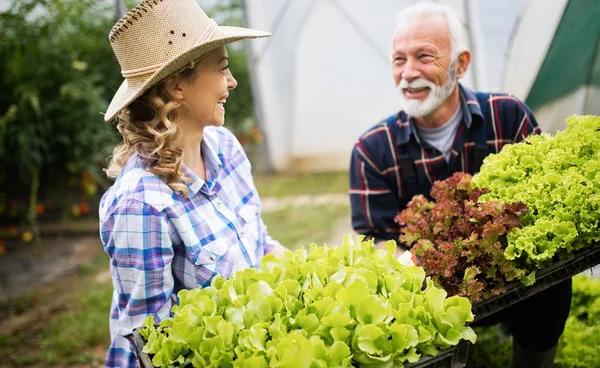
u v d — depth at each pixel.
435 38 2.29
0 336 3.91
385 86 7.11
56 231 5.91
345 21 6.84
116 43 1.84
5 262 5.29
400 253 2.42
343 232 5.16
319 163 7.61
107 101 6.22
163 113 1.80
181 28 1.80
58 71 5.76
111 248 1.84
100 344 3.73
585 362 2.45
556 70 3.48
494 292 1.72
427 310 1.51
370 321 1.44
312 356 1.34
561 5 3.34
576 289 2.91
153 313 1.86
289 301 1.54
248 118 8.29
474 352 2.66
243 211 2.16
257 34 1.88
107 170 1.97
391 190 2.59
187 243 1.88
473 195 1.98
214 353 1.39
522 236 1.75
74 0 5.82
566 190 1.82
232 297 1.59
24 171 5.79
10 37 5.53
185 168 1.91
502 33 5.02
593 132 1.99
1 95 5.73
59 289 4.65
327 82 7.20
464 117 2.45
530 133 2.49
